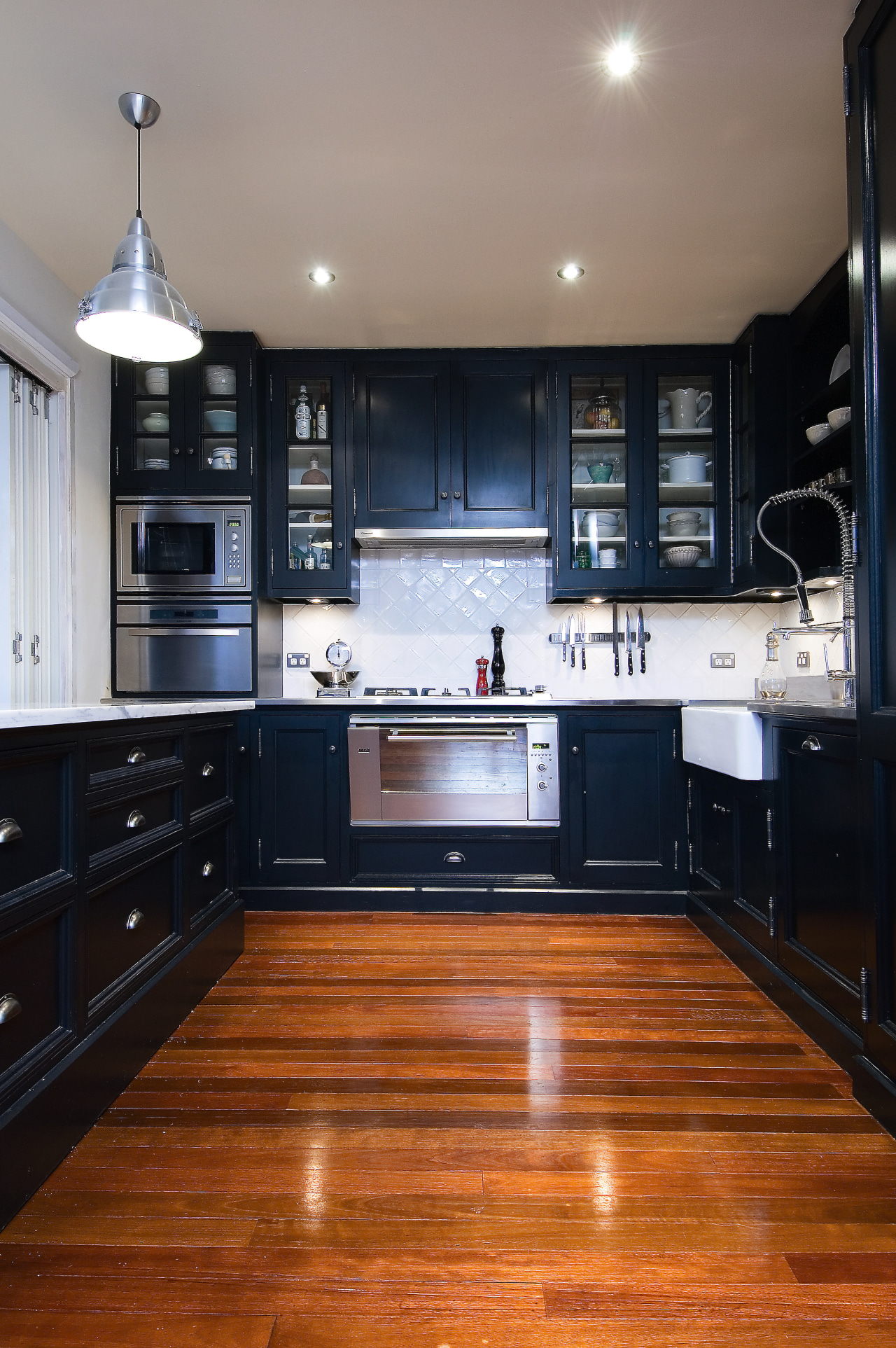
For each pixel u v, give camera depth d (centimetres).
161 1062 189
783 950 221
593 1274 120
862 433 170
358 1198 138
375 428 345
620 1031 206
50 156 218
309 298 300
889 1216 134
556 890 318
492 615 372
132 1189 141
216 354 332
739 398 340
